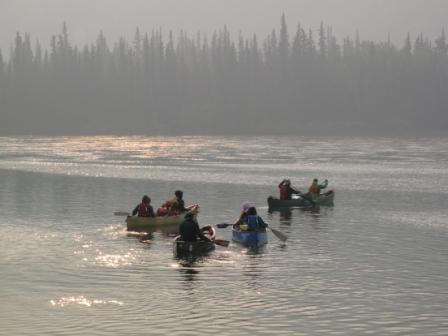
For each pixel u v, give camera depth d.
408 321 22.56
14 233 38.78
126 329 21.66
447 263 31.34
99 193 60.47
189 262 31.19
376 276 28.72
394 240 37.34
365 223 43.69
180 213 42.25
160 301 24.72
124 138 199.88
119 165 94.06
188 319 22.69
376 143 164.62
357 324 22.27
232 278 28.20
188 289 26.41
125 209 49.84
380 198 57.47
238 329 21.72
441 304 24.53
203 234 34.22
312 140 183.62
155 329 21.67
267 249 34.50
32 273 28.83
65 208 50.28
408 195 59.41
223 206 51.69
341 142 171.00
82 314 23.19
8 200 55.19
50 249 34.03
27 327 21.81
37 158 109.69
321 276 28.67
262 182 70.25
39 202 53.91
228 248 34.78
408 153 122.81
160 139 192.12
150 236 38.06
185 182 70.12
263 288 26.59
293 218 46.03
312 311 23.59
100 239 37.09
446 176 77.44
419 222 44.09
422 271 29.70
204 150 134.25
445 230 40.84
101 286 26.81
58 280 27.66
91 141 179.25
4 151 130.50
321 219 45.53
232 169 86.88
